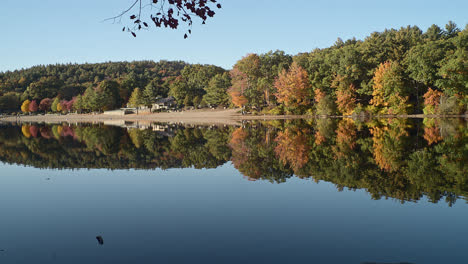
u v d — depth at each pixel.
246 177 13.10
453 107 45.84
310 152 19.36
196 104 114.12
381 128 34.28
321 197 9.77
